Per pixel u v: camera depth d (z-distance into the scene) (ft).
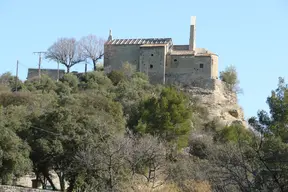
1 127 286.87
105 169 255.50
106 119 342.03
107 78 548.72
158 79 572.51
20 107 352.90
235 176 142.10
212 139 391.86
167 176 263.49
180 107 389.60
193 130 426.92
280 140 153.99
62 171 292.81
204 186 227.40
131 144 276.21
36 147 297.33
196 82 569.64
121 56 594.65
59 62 620.90
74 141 295.48
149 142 282.56
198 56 572.92
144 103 406.82
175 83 570.46
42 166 299.58
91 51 620.49
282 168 136.77
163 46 574.97
